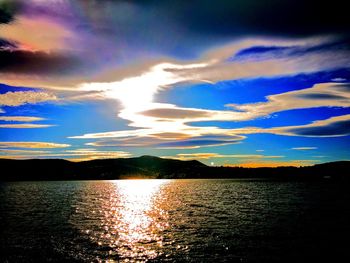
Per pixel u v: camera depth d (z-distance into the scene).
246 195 130.38
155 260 35.00
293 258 35.31
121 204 101.94
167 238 45.69
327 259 34.91
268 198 112.44
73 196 137.38
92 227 55.06
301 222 57.41
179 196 136.75
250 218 63.22
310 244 41.12
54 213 74.50
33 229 52.50
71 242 43.34
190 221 61.09
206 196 130.38
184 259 35.25
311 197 114.12
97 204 100.81
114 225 57.47
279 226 53.50
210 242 42.78
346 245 40.50
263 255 36.44
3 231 50.47
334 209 76.44
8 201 107.94
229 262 34.03
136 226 56.38
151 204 101.31
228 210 77.56
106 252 38.28
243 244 41.41
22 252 38.12
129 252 38.25
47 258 35.75
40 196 135.75
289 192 145.88
